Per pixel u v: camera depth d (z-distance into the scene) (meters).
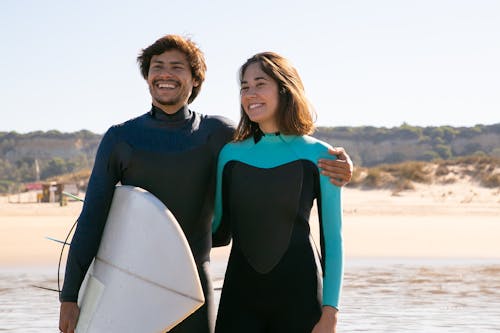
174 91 3.71
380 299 8.19
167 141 3.72
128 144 3.68
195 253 3.78
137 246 3.53
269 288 3.54
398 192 31.12
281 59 3.66
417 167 34.41
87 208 3.62
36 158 84.38
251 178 3.61
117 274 3.55
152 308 3.50
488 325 6.87
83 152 90.75
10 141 91.44
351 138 79.38
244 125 3.74
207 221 3.86
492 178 32.50
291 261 3.54
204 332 3.73
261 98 3.60
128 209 3.58
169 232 3.51
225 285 3.66
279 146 3.66
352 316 7.22
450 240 14.76
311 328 3.50
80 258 3.59
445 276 10.16
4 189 55.19
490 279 9.87
